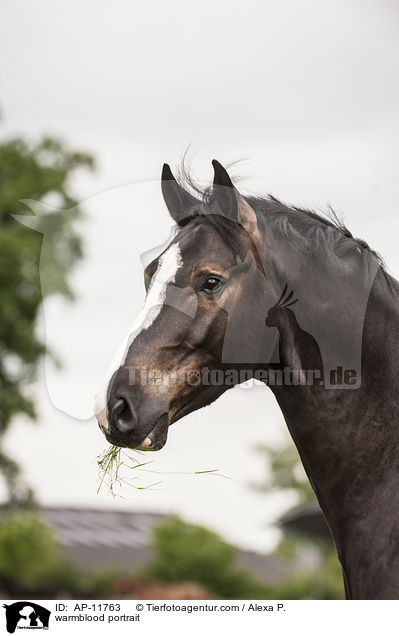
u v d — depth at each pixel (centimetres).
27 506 2342
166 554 2620
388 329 341
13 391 2267
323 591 1864
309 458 346
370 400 337
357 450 336
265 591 2541
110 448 361
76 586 2666
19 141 2159
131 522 3672
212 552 2581
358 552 334
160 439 325
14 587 2661
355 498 336
